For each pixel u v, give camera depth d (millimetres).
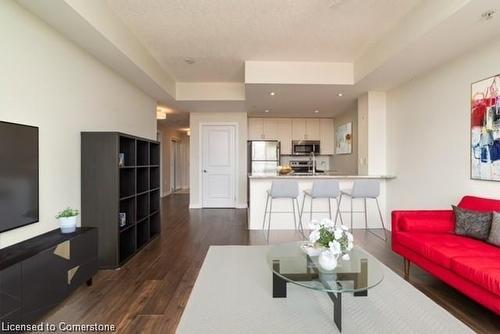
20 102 2172
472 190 2988
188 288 2482
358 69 4082
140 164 3924
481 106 2854
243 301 2213
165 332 1847
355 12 2873
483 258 2053
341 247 2127
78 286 2309
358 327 1863
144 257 3295
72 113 2818
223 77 5090
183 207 6871
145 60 3764
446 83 3359
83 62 3002
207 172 6754
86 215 2930
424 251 2414
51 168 2514
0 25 1992
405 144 4195
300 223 4641
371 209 4746
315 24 3121
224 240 4008
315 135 7434
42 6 2172
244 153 6723
